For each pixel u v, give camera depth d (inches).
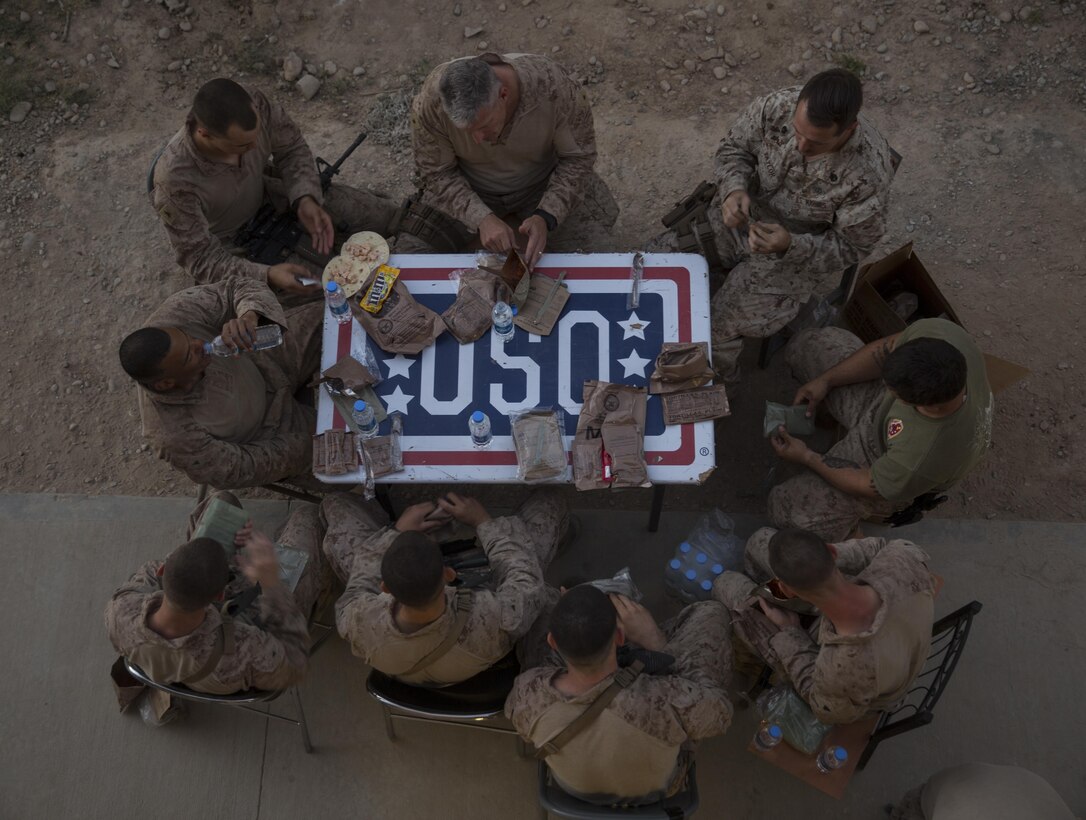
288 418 156.8
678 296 148.7
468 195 164.4
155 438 138.8
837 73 131.1
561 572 169.3
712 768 150.8
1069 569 163.6
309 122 218.5
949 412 126.0
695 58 218.4
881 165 143.8
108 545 174.6
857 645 114.0
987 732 151.9
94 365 194.4
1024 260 192.7
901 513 147.9
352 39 224.1
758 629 131.7
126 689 154.5
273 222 175.0
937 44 214.7
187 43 223.9
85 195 210.7
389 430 141.8
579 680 114.1
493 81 137.9
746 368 186.9
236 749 155.8
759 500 174.4
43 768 155.1
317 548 148.0
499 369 144.9
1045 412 178.4
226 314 150.4
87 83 221.5
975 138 205.5
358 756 154.7
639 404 139.4
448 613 118.6
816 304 180.2
